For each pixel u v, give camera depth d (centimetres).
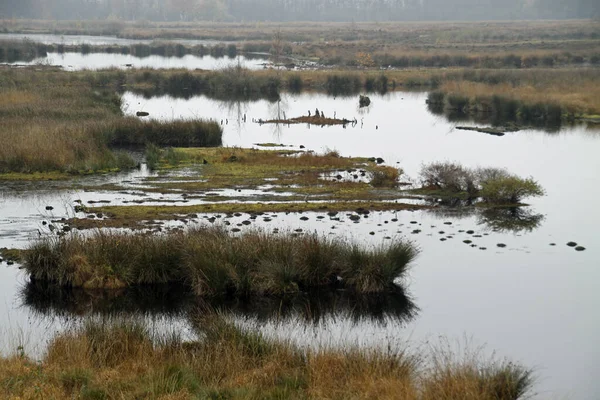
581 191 3556
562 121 6294
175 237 2270
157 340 1538
